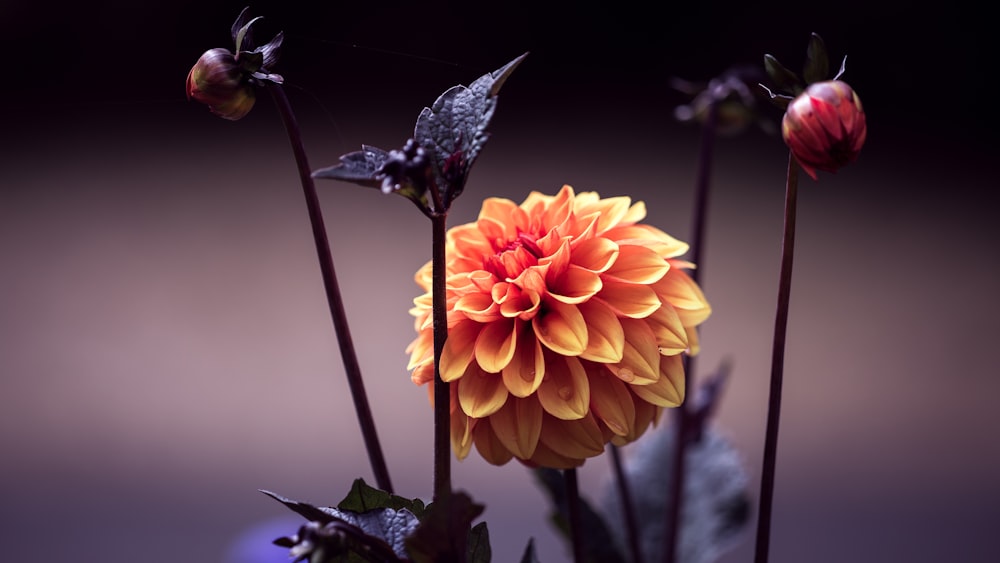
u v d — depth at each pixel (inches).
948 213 138.9
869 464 97.7
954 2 151.5
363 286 121.2
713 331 113.6
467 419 31.9
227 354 113.0
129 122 160.9
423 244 128.5
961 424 102.3
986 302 120.1
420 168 29.0
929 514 90.4
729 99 39.9
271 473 95.7
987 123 151.3
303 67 150.3
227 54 31.3
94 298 122.2
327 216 135.8
